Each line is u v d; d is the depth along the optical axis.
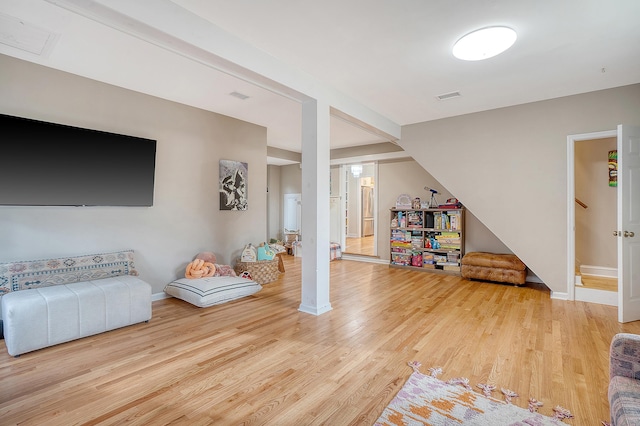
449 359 2.36
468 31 2.47
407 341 2.68
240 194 4.89
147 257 3.82
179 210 4.13
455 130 4.68
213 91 3.71
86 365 2.27
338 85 3.54
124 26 2.00
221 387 2.00
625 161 3.23
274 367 2.25
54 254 3.13
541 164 4.08
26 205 2.89
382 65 3.05
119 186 3.48
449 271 5.46
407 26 2.41
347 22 2.35
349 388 1.98
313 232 3.38
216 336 2.79
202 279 3.88
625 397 1.25
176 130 4.08
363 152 6.81
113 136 3.41
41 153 2.94
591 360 2.34
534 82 3.47
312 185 3.39
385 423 1.66
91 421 1.67
